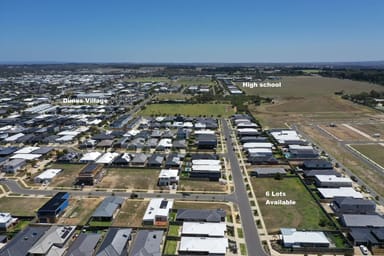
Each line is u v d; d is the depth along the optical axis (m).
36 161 105.94
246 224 66.75
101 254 54.28
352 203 70.94
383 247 58.31
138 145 120.00
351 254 57.34
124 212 71.69
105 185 87.06
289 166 101.19
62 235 60.44
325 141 130.38
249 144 119.88
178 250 57.38
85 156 108.06
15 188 85.62
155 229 63.97
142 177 92.81
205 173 90.88
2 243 60.16
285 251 57.84
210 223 64.81
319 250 57.91
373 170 97.94
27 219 68.81
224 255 56.34
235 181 90.00
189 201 77.31
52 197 79.06
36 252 55.78
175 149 119.38
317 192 82.88
